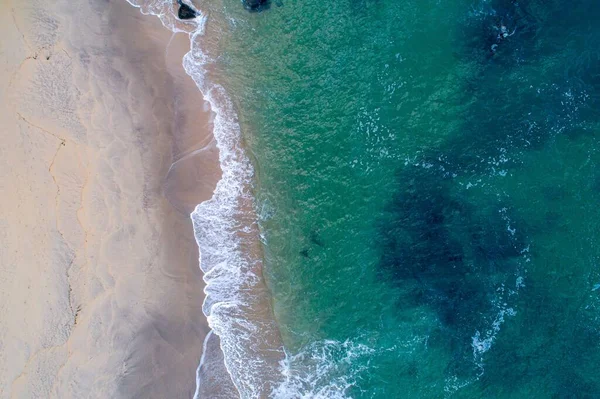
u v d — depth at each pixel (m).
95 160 16.56
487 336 18.03
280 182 18.25
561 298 18.25
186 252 17.33
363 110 18.56
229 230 17.78
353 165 18.47
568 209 18.48
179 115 17.80
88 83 16.84
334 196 18.34
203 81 18.17
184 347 16.81
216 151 17.98
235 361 17.19
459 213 18.58
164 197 17.27
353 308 17.97
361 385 17.55
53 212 15.99
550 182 18.55
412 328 17.98
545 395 17.72
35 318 15.60
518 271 18.36
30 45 16.48
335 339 17.75
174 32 18.16
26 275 15.69
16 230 15.75
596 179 18.50
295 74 18.55
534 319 18.14
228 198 17.91
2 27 16.36
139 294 16.59
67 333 15.75
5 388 15.26
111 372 15.96
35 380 15.41
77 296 15.95
